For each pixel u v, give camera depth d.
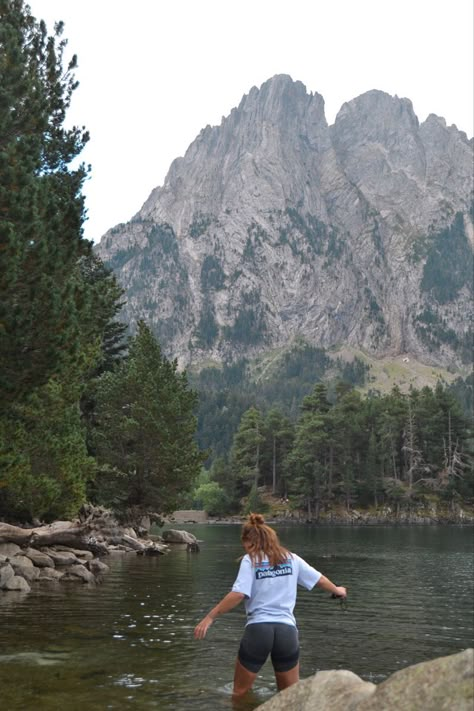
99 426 55.22
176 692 8.48
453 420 181.25
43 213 17.61
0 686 8.70
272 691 8.66
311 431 169.00
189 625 14.41
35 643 11.84
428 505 167.50
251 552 7.75
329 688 5.00
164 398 53.59
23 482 27.86
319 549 57.31
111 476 52.84
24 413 22.25
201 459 54.53
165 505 54.66
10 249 15.09
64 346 16.64
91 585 22.38
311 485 163.88
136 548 42.78
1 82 17.66
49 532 29.25
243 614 16.44
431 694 4.37
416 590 26.41
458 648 13.44
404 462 184.12
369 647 13.20
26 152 16.95
